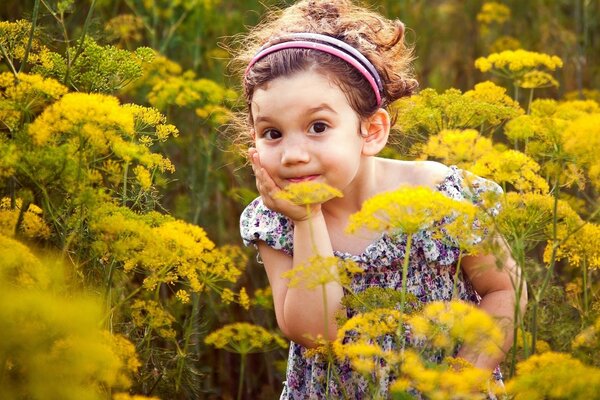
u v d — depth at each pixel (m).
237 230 4.55
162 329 2.96
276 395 4.11
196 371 3.12
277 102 2.49
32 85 2.40
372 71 2.64
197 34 4.96
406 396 2.11
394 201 2.13
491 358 2.60
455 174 2.85
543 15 5.89
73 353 2.07
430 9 5.99
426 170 2.84
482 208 2.33
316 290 2.56
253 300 3.89
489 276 2.74
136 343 3.00
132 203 3.00
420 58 5.74
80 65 2.90
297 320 2.59
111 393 2.68
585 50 5.50
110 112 2.26
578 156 2.36
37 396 2.08
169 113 4.39
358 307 2.44
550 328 2.96
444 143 2.30
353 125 2.57
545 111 3.34
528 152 2.60
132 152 2.38
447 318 2.13
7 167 2.29
